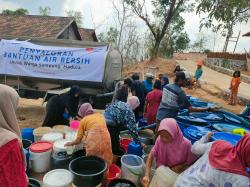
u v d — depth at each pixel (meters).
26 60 8.32
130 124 4.42
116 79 8.92
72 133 4.87
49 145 4.45
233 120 5.00
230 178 2.11
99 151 3.85
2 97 1.75
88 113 4.45
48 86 8.48
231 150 2.21
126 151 4.83
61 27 17.28
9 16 19.28
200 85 16.41
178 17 26.08
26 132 5.13
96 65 8.00
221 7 4.33
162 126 3.04
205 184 2.27
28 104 9.80
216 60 28.66
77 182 3.27
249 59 27.62
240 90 16.11
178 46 37.16
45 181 3.35
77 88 5.63
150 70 17.78
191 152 3.06
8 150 1.64
